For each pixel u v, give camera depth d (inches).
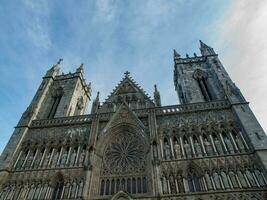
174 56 2783.0
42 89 2578.7
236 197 1332.4
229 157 1544.0
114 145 1846.7
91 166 1631.4
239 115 1754.4
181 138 1748.3
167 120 1908.2
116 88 2454.5
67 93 2566.4
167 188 1443.2
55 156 1845.5
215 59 2459.4
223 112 1867.6
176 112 1946.4
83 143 1878.7
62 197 1520.7
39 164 1797.5
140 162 1689.2
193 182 1482.5
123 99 2308.1
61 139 1958.7
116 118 1977.1
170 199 1380.4
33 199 1557.6
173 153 1649.9
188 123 1841.8
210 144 1664.6
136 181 1581.0
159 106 2139.5
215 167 1504.7
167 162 1594.5
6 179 1720.0
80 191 1521.9
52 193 1587.1
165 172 1534.2
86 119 2114.9
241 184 1385.3
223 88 2043.6
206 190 1401.3
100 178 1640.0
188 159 1587.1
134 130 1883.6
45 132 2065.7
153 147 1669.5
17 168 1801.2
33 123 2186.3
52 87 2709.2
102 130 1900.8
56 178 1676.9
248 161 1491.1
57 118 2178.9
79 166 1700.3
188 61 2620.6
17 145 1941.4
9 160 1822.1
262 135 1574.8
